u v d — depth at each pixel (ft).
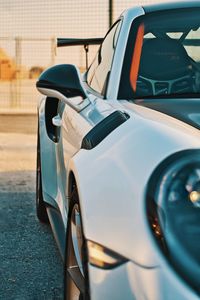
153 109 8.05
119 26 10.77
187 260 5.66
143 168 6.24
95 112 8.93
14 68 54.08
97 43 17.04
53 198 12.46
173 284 5.62
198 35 10.28
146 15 10.68
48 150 13.24
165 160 6.09
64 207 11.03
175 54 10.07
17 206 17.10
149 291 5.72
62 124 11.35
